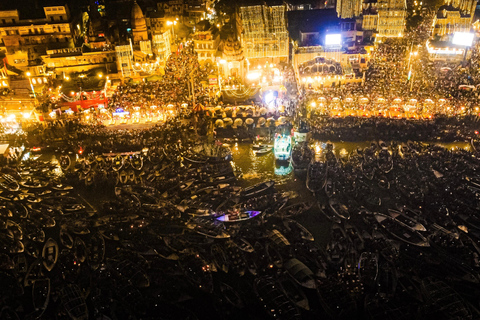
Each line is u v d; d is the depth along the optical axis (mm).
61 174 81688
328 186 74062
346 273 57531
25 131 94875
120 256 61094
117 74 117688
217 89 109375
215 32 129625
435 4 152625
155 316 53156
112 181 78062
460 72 112500
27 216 69875
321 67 112938
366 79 110562
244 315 53625
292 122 94438
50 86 111000
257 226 66125
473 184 73625
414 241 62469
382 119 92750
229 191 74688
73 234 65938
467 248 60719
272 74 114125
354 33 120938
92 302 55156
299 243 62375
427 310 52844
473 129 90250
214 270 58906
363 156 82562
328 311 53281
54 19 120812
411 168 78000
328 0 140125
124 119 97438
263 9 114438
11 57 121250
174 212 69188
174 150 85062
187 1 147500
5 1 121062
